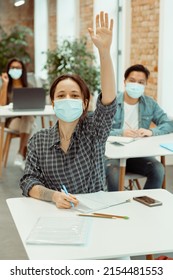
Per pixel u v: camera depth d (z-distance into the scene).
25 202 2.24
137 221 2.00
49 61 8.06
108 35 2.25
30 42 12.11
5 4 12.06
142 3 5.94
